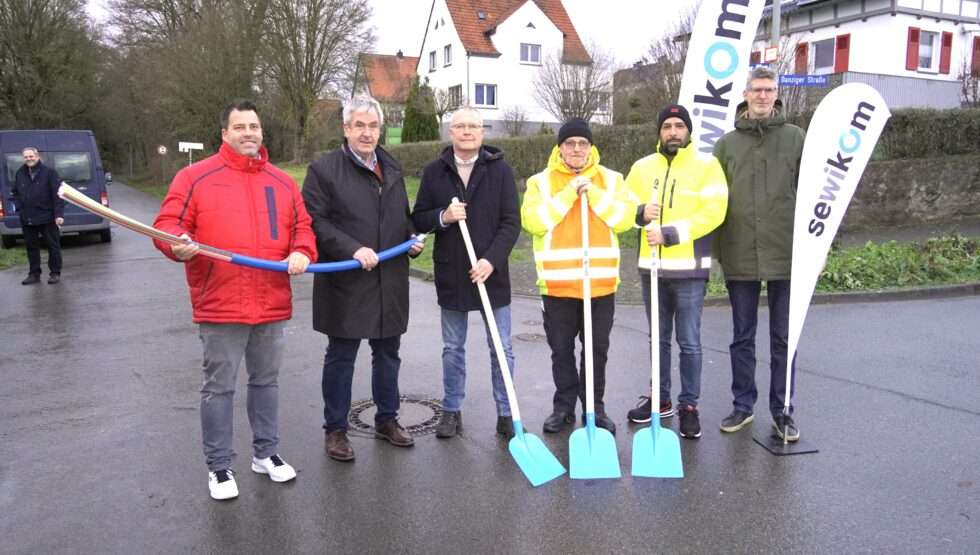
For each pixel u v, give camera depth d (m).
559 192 3.96
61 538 3.07
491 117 34.47
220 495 3.40
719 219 3.92
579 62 27.66
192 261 3.35
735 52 5.84
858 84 3.88
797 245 3.88
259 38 30.75
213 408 3.41
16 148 14.19
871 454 3.82
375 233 3.79
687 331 4.12
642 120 20.52
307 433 4.27
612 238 4.05
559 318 4.14
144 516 3.26
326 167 3.77
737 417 4.21
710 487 3.49
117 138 46.44
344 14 31.06
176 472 3.73
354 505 3.35
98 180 15.12
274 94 31.91
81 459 3.90
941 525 3.07
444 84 36.38
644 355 5.86
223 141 3.44
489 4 36.09
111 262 12.37
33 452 4.00
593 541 3.01
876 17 20.97
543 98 28.98
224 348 3.40
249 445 4.11
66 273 11.19
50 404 4.84
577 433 3.77
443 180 4.05
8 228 13.98
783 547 2.94
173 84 31.08
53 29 37.41
